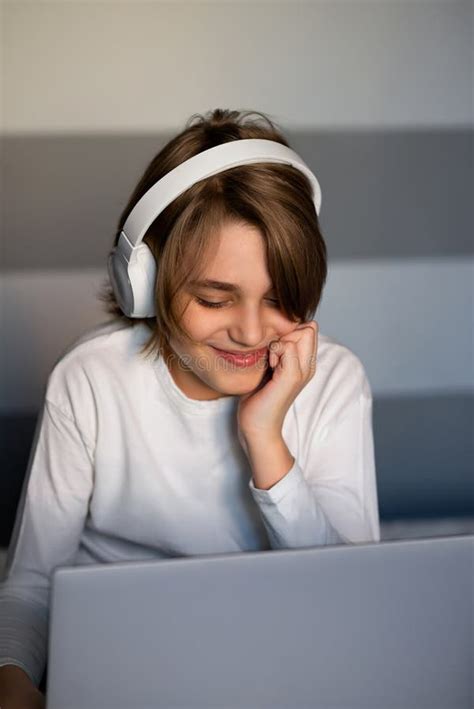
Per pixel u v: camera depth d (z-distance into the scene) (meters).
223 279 0.89
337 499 1.12
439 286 2.18
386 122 2.07
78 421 1.11
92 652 0.62
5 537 2.10
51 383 1.12
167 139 2.01
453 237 2.15
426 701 0.65
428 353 2.21
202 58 1.98
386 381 2.21
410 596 0.64
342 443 1.14
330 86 2.03
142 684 0.62
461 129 2.10
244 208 0.86
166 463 1.12
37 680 1.01
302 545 1.01
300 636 0.63
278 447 1.00
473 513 2.28
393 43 2.03
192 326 0.93
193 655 0.62
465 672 0.65
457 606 0.65
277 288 0.90
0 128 1.95
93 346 1.11
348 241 2.12
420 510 2.29
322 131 2.05
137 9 1.93
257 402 1.00
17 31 1.91
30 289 2.03
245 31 1.97
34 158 1.98
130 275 0.95
